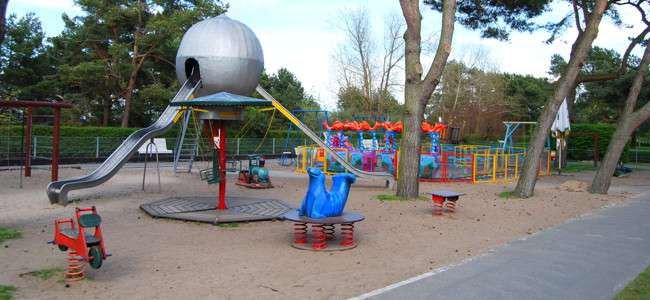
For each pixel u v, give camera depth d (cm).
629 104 1820
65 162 2761
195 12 3425
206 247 861
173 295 606
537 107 6031
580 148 3931
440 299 616
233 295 610
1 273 680
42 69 3897
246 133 3981
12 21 3800
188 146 3173
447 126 3067
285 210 1199
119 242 888
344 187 911
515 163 2470
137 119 4153
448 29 1417
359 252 852
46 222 1053
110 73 3544
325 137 2720
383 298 613
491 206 1434
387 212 1271
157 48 3631
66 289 621
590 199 1641
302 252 839
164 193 1552
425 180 2159
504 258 831
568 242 968
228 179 2009
